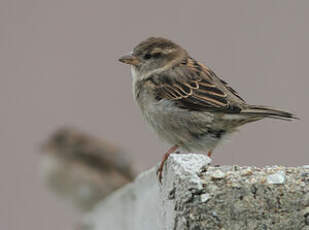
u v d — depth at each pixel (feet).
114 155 64.13
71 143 64.28
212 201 23.91
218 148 36.76
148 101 37.65
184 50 40.29
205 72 38.17
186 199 23.95
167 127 36.96
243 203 23.95
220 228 23.77
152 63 38.75
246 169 24.79
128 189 38.68
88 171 63.93
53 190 63.82
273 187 24.13
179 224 24.35
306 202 24.04
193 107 36.27
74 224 52.95
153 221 31.91
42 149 65.10
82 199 64.23
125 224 39.70
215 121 35.91
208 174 24.44
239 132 36.73
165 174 28.19
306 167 25.00
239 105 35.55
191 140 36.70
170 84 37.14
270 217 23.91
